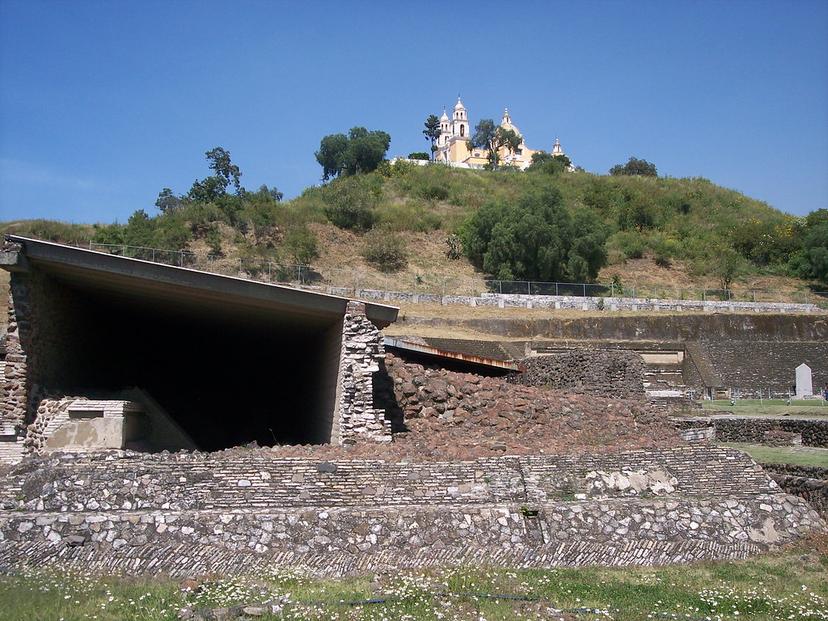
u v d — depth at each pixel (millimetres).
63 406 15867
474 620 8992
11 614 8648
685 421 23062
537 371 27906
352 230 63719
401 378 19047
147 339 26734
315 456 14070
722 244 69500
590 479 13586
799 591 10531
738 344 39406
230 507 12016
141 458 12828
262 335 24922
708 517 12969
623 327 44562
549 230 59156
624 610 9523
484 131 104438
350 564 11172
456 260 62188
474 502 12789
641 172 95875
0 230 49906
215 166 63531
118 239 51250
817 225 69375
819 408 27859
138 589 9789
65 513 11219
